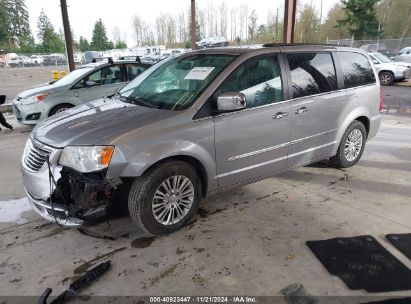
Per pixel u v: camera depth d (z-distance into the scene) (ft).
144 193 9.65
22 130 25.26
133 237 10.43
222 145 10.81
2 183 14.71
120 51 135.64
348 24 122.11
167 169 9.91
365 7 116.67
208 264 9.09
